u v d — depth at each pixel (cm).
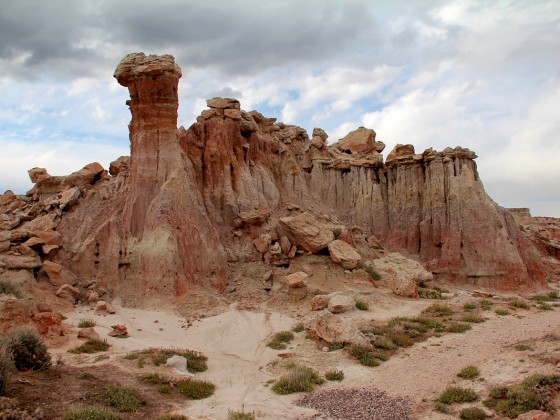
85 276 3841
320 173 6250
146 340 2944
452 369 2366
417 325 3142
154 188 4178
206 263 4041
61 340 2700
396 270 4641
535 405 1836
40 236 3856
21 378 2045
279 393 2219
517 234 5628
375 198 6131
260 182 5225
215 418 1908
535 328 2931
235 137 5097
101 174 4822
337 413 1970
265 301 3819
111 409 1898
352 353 2673
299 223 4441
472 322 3225
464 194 5559
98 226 4144
